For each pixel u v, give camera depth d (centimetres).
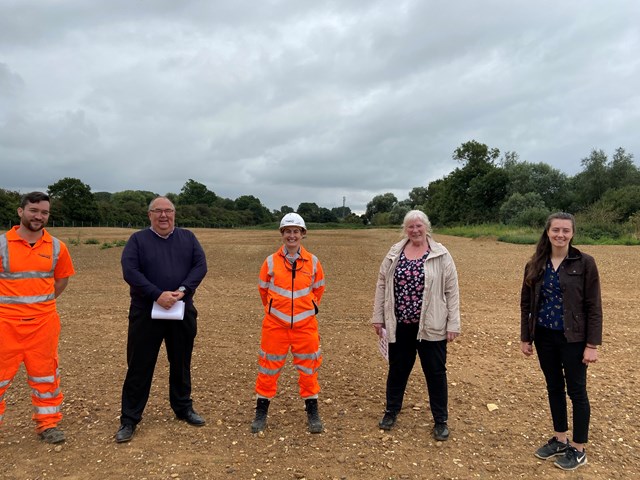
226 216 9125
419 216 402
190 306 413
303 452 371
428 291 390
